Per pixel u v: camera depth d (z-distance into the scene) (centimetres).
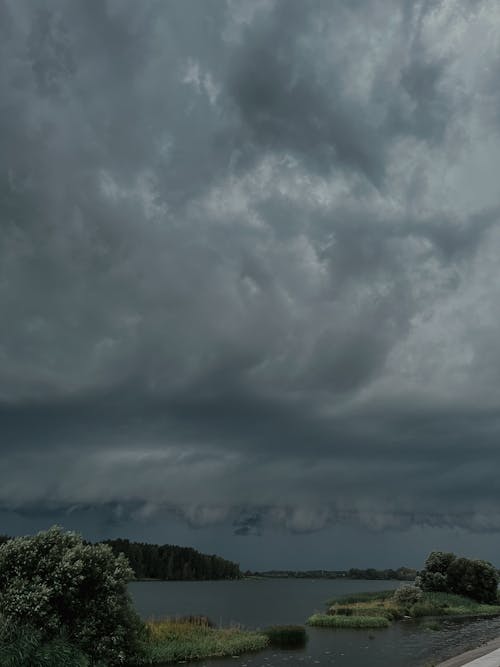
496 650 4200
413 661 4256
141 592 18425
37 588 3266
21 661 2823
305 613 10212
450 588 10294
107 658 3434
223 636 4966
